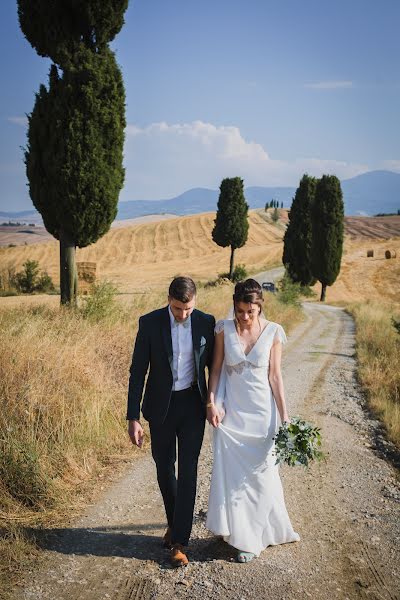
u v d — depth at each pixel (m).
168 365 4.06
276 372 4.31
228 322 4.27
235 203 52.19
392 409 8.77
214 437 4.23
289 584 3.69
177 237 95.00
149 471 5.73
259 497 4.13
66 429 5.83
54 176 13.13
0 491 4.74
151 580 3.71
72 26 13.32
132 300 14.45
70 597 3.49
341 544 4.31
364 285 59.41
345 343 18.20
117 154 13.66
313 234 46.50
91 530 4.44
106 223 13.74
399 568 3.96
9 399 5.89
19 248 85.62
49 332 8.34
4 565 3.78
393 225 152.75
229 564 3.96
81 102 13.02
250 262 75.69
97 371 7.50
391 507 5.10
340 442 7.19
